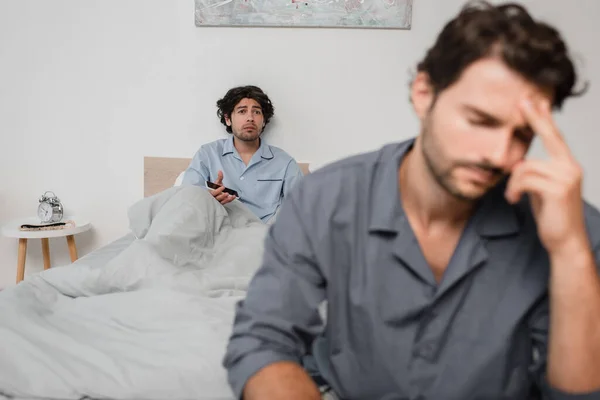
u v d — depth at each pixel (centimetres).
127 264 146
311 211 75
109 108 263
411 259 71
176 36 254
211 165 253
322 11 246
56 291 144
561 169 59
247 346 72
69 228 245
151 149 266
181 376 101
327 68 253
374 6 243
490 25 56
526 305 71
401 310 72
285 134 261
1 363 103
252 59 255
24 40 258
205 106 261
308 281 75
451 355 74
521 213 73
